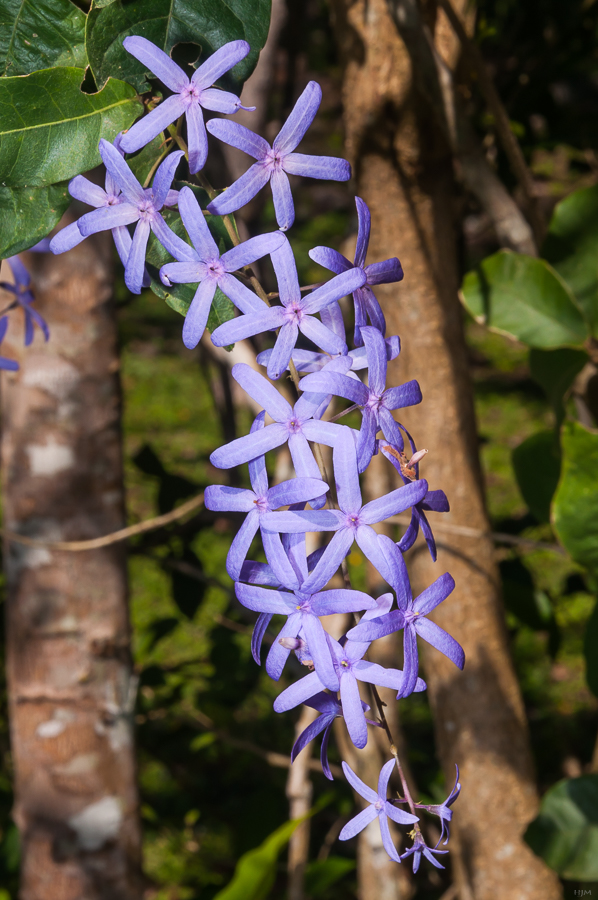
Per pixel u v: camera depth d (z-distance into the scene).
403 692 0.46
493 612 0.85
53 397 0.89
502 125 0.69
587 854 0.76
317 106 0.47
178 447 3.84
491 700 0.84
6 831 1.27
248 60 0.51
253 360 0.87
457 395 0.82
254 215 1.12
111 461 0.93
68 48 0.51
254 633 0.47
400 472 0.47
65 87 0.50
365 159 0.77
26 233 0.51
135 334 5.14
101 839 0.96
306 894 0.96
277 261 0.46
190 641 2.49
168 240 0.47
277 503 0.46
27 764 0.95
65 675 0.93
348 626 0.75
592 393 0.84
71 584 0.92
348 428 0.46
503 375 4.65
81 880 0.96
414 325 0.80
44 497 0.91
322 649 0.46
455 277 0.82
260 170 0.47
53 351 0.88
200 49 0.51
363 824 0.47
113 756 0.96
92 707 0.94
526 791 0.85
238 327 0.46
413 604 0.46
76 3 0.52
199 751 1.89
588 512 0.69
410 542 0.47
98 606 0.94
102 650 0.94
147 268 0.50
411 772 0.94
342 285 0.47
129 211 0.48
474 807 0.84
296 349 0.49
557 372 0.73
